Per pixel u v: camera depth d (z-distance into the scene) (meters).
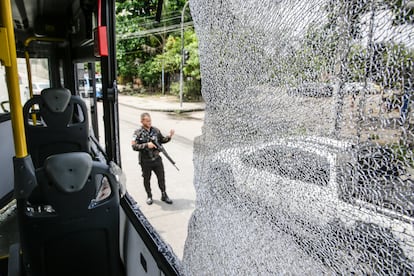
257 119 0.51
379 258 0.32
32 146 2.63
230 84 0.58
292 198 0.44
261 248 0.51
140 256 1.49
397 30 0.29
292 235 0.44
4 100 3.14
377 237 0.32
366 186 0.33
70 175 1.33
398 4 0.29
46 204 1.42
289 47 0.43
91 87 2.73
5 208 3.01
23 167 1.21
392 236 0.30
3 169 3.06
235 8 0.53
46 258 1.38
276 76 0.46
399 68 0.29
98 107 2.79
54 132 2.69
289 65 0.43
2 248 2.34
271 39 0.46
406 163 0.29
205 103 0.70
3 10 1.05
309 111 0.40
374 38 0.31
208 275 0.72
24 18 3.21
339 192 0.36
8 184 3.16
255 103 0.51
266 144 0.49
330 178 0.37
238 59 0.55
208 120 0.69
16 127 1.17
